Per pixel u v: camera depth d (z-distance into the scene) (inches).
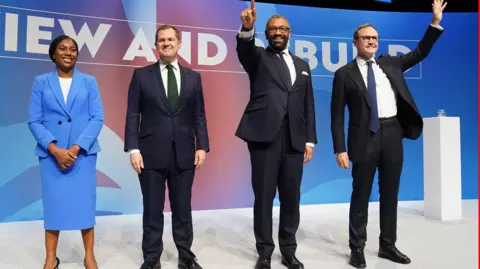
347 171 176.4
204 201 161.3
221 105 163.0
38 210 143.0
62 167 79.7
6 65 137.2
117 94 150.9
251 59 88.7
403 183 179.3
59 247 105.9
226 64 163.5
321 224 136.6
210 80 161.5
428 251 103.0
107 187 150.7
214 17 162.1
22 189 140.7
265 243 88.2
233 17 164.6
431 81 179.5
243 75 165.8
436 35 94.6
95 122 84.3
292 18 169.9
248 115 90.4
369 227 131.3
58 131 81.7
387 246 95.8
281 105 87.2
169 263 93.4
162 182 86.5
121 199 152.5
